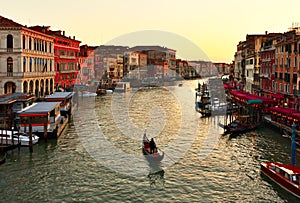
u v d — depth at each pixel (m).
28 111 33.19
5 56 49.91
